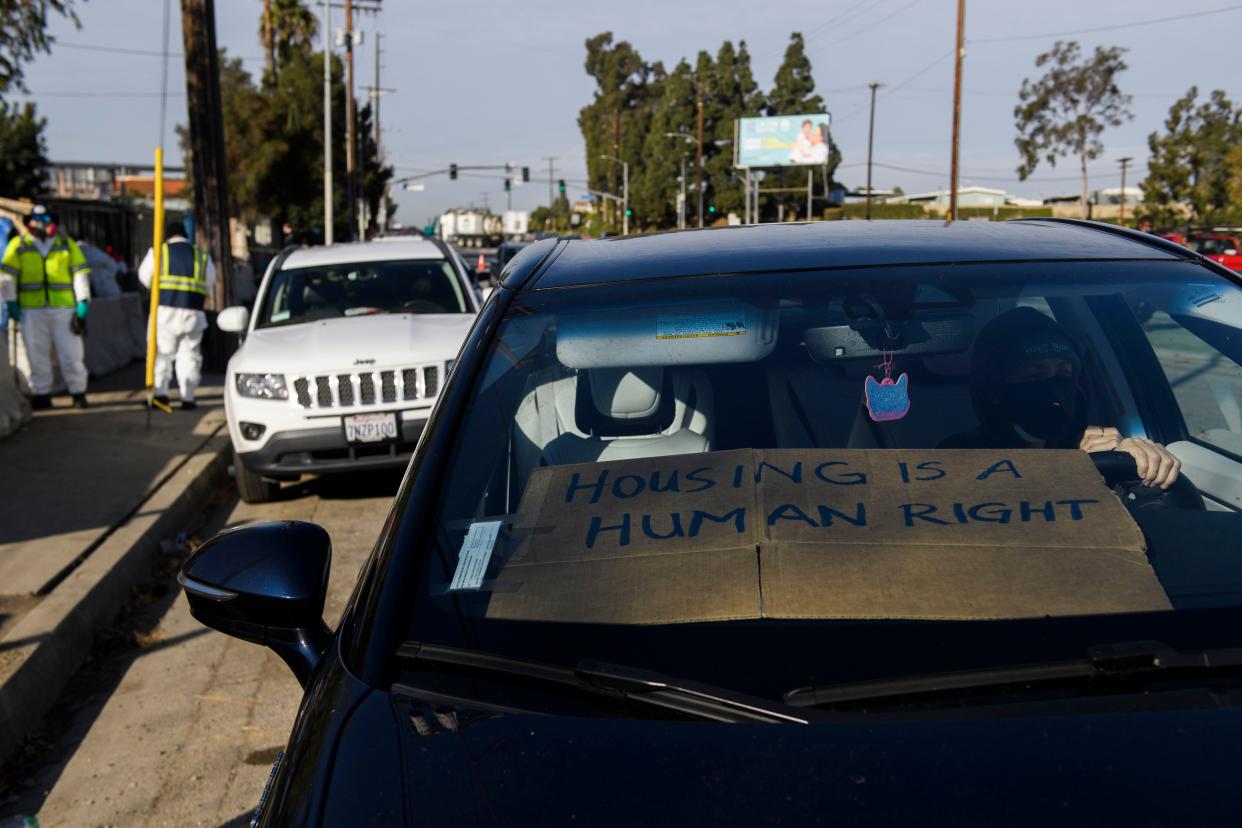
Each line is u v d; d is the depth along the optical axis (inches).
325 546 87.4
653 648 70.2
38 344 433.4
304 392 303.3
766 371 95.8
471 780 61.0
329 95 1368.1
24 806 157.6
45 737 178.7
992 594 71.9
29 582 228.7
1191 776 57.6
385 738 65.1
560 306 100.2
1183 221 2315.5
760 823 56.4
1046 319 97.6
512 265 113.9
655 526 79.8
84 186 2415.1
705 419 94.4
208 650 213.3
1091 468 83.0
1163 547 79.0
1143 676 65.7
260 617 82.7
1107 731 61.0
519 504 84.4
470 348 97.1
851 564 74.7
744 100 3969.0
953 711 63.7
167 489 313.4
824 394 95.0
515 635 72.2
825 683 66.6
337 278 359.9
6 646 191.2
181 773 164.4
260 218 2153.1
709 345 96.9
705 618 71.7
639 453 93.4
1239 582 74.9
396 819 59.3
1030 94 2625.5
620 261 108.1
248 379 309.1
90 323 538.9
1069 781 57.7
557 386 94.8
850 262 103.4
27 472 333.1
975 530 77.2
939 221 120.4
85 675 203.5
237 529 90.2
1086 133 2573.8
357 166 2202.3
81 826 150.9
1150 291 98.1
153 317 398.6
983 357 95.8
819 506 80.3
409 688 69.4
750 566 75.2
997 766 58.9
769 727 63.1
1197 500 90.6
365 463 306.2
